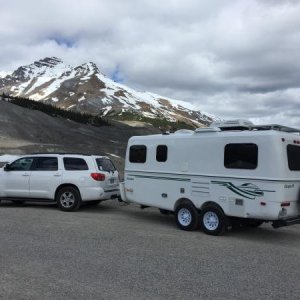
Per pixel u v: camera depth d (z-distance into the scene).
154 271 6.90
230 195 10.07
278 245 9.41
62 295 5.67
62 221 11.42
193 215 10.68
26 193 13.90
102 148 53.88
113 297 5.65
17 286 5.98
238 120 10.47
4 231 9.76
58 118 80.19
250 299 5.74
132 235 9.80
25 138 56.16
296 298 5.82
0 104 67.69
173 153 11.34
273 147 9.44
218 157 10.35
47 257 7.56
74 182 13.45
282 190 9.42
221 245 9.12
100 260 7.47
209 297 5.77
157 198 11.65
